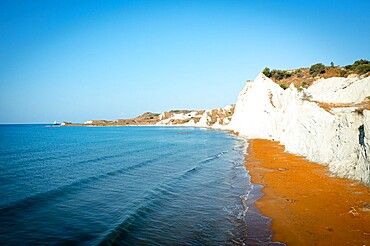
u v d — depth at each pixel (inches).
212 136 3144.7
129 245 425.7
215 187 783.7
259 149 1555.1
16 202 641.6
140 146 2069.4
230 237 447.8
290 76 3221.0
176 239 446.0
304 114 1167.6
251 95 2687.0
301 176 801.6
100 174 982.4
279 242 416.2
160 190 753.6
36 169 1082.1
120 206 621.0
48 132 4461.1
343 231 429.7
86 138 2965.1
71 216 558.9
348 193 601.6
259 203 604.7
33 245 430.0
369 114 593.0
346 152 760.3
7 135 3516.2
